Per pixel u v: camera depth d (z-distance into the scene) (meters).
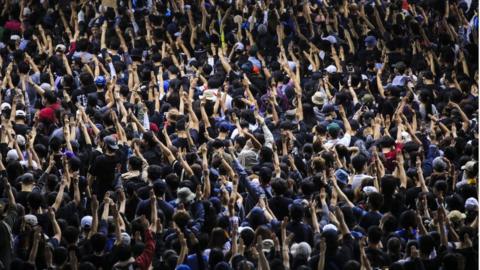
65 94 51.66
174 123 49.31
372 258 35.69
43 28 65.06
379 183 41.78
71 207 38.38
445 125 50.44
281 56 59.22
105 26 61.69
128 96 53.47
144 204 38.41
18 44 62.00
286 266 34.69
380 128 49.69
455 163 45.94
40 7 66.88
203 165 41.50
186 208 38.78
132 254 35.31
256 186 40.19
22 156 43.81
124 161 44.66
